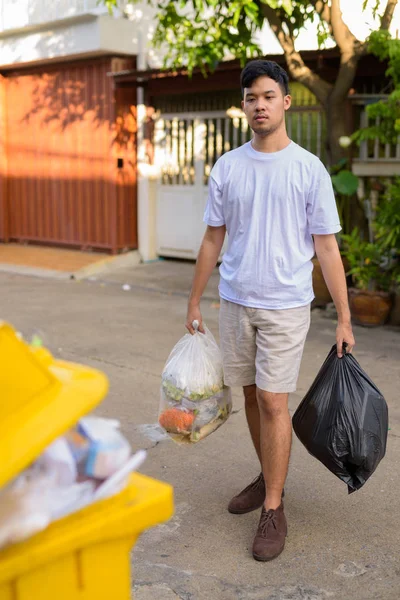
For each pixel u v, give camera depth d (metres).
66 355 6.09
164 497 1.63
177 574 2.92
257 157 3.01
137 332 6.93
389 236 6.78
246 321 3.09
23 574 1.44
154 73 9.95
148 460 4.00
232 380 3.23
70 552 1.50
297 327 3.03
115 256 11.12
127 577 1.63
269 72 2.91
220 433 4.39
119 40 10.48
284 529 3.09
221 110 10.13
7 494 1.41
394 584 2.85
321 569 2.96
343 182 7.54
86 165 11.48
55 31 10.91
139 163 11.12
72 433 1.57
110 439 1.57
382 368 5.69
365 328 7.04
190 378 3.21
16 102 12.41
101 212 11.38
